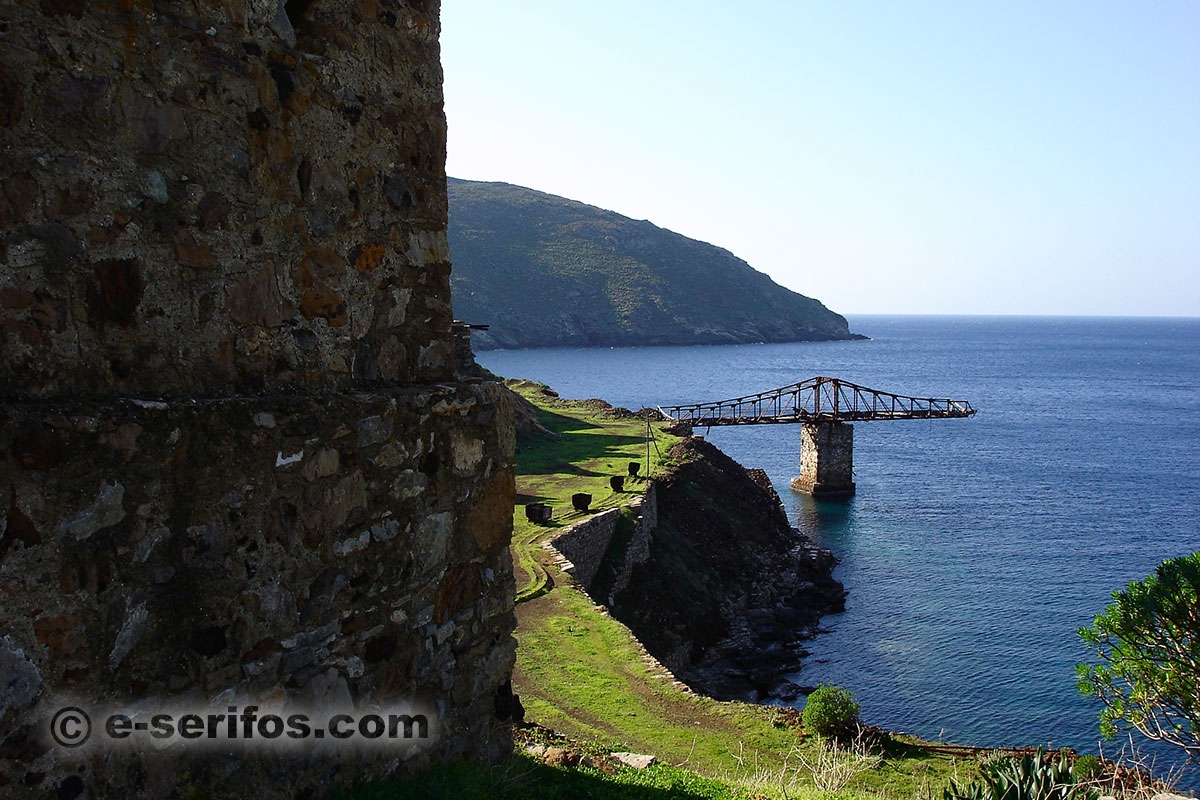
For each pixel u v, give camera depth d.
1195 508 54.16
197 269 4.67
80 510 4.00
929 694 26.58
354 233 5.73
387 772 5.82
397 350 6.22
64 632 3.96
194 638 4.55
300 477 5.09
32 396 3.93
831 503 56.16
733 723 16.55
